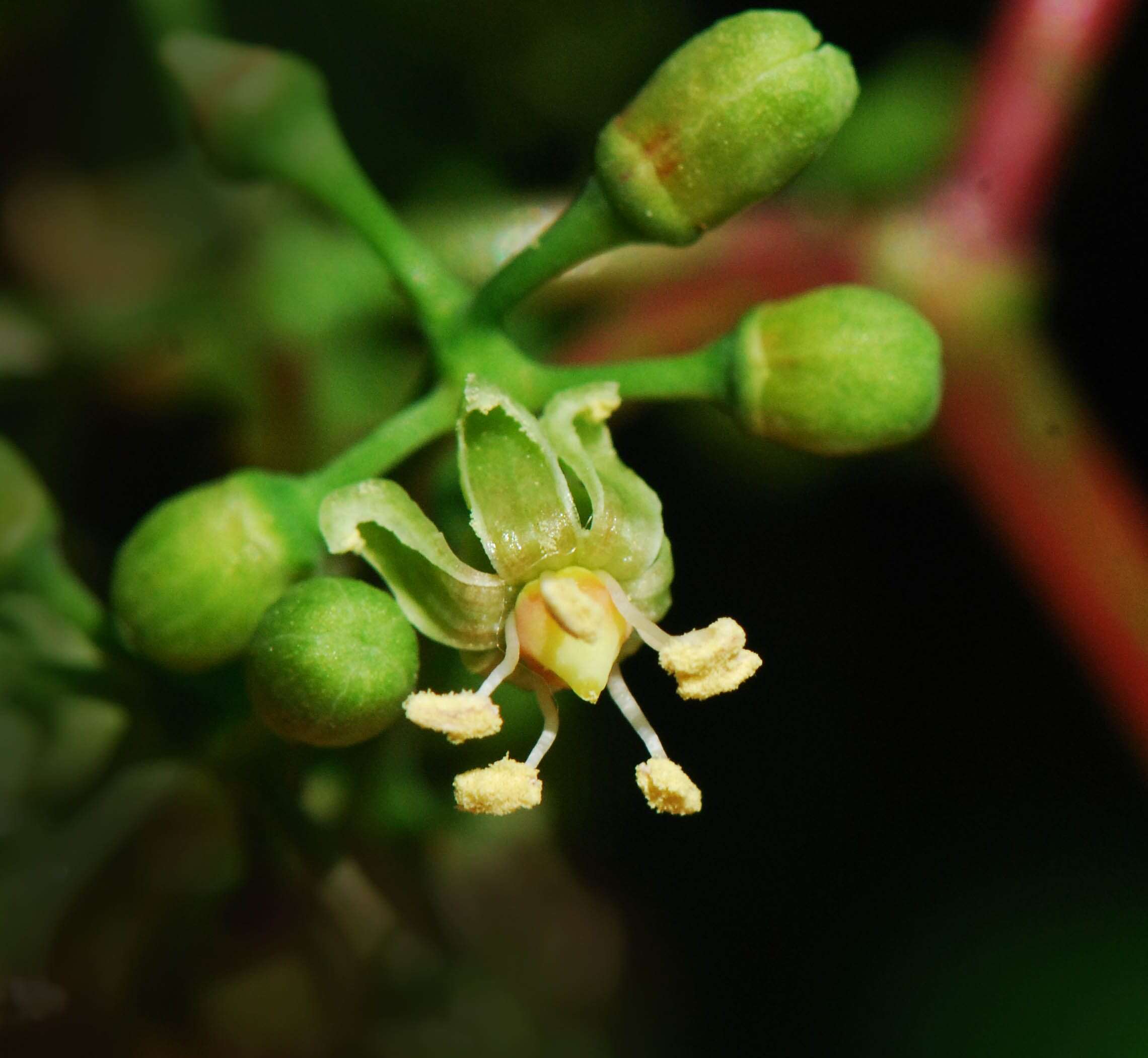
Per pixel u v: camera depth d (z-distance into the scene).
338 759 0.07
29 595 0.07
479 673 0.07
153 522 0.07
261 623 0.07
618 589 0.07
